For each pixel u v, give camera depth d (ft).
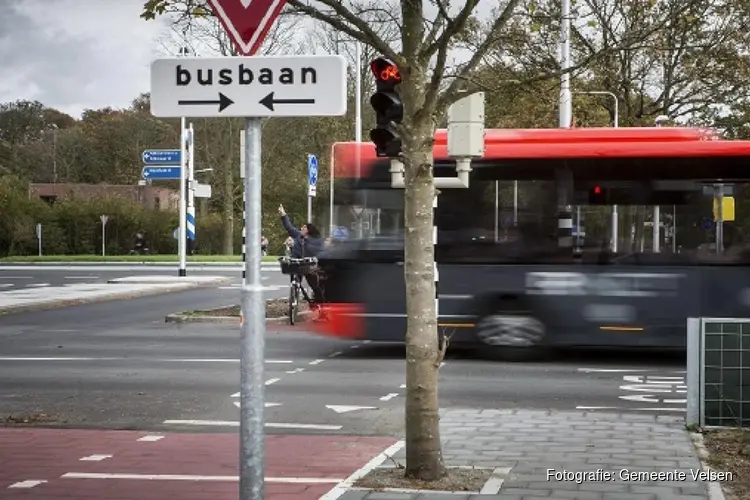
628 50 32.53
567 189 51.47
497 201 51.98
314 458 28.63
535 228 51.65
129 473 26.78
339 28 25.18
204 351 56.95
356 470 26.84
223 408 38.63
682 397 41.14
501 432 32.17
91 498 23.99
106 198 215.72
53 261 187.62
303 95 17.16
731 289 50.42
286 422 35.50
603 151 51.21
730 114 106.32
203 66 17.37
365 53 140.26
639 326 50.93
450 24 24.00
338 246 53.52
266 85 17.22
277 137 170.71
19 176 238.07
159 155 128.26
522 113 92.94
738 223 50.47
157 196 234.99
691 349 32.53
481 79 28.66
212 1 17.46
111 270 159.22
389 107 26.76
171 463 28.09
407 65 24.85
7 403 39.86
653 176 50.96
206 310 79.66
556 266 51.47
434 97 24.35
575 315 51.34
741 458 28.25
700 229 50.67
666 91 107.55
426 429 24.88
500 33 30.76
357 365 51.06
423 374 24.86
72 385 44.52
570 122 80.18
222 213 205.05
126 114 228.02
